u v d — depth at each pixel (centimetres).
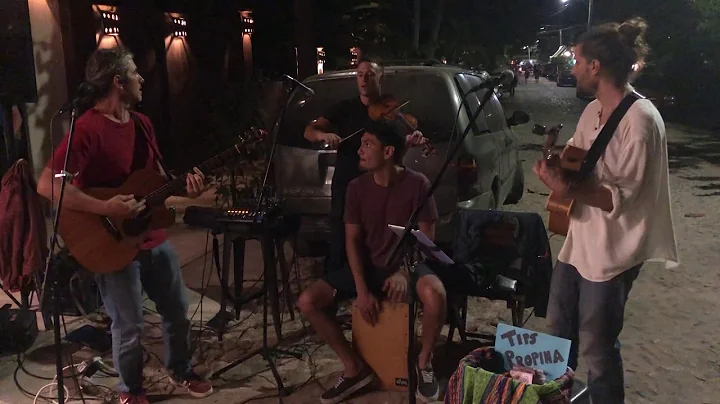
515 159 666
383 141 316
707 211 734
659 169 234
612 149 234
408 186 325
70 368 365
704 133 1585
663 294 477
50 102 701
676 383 346
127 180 303
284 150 484
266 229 347
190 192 307
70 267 322
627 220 239
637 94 239
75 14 826
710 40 2027
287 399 334
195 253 571
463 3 2327
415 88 461
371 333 330
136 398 322
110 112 300
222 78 1340
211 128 1049
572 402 264
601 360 254
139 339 317
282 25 1555
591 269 247
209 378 354
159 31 1084
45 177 287
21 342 384
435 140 444
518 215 369
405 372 330
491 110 584
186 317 340
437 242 450
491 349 266
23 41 477
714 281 502
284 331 413
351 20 1550
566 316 270
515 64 6050
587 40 238
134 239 303
